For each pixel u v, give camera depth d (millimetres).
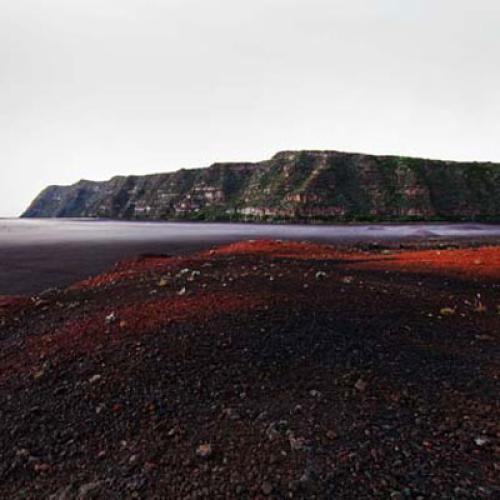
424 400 5984
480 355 8016
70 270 40719
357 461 4543
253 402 6004
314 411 5668
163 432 5449
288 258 24141
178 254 54375
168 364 7344
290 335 8438
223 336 8398
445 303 12148
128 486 4473
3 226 179000
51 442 5512
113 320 10234
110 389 6707
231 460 4738
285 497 4059
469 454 4648
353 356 7543
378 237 79875
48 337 9852
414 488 4074
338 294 12031
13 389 7203
